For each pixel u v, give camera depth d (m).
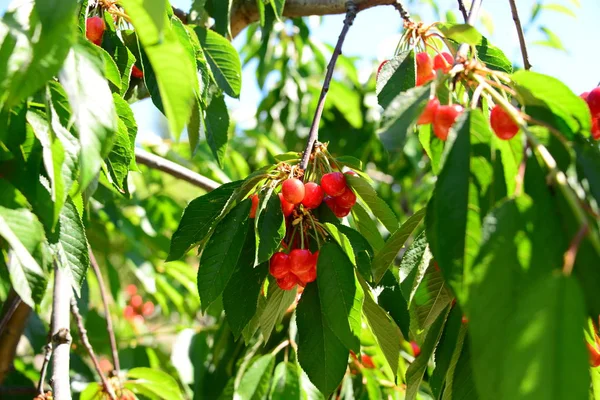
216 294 0.81
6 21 0.67
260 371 1.13
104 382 1.07
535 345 0.53
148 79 0.99
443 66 0.87
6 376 1.38
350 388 1.16
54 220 0.69
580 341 0.53
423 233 0.82
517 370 0.53
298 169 0.85
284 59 1.77
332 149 1.98
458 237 0.65
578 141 0.71
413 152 1.80
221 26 1.21
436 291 0.83
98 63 0.67
